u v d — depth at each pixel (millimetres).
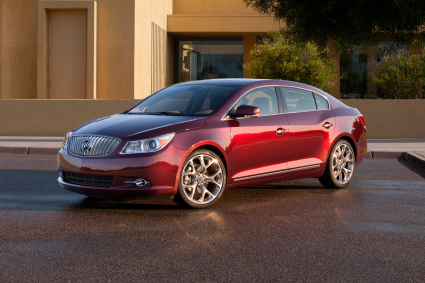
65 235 4586
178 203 5695
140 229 4824
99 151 5441
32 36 21422
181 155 5484
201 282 3422
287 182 7816
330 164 7117
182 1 28062
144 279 3469
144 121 5766
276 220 5258
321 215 5516
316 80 19469
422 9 9625
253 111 5918
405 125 15414
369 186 7496
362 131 7680
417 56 19578
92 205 5879
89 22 20062
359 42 11164
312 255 4062
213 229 4855
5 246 4219
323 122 7051
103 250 4137
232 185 6043
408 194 6832
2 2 21328
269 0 11406
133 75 20281
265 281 3455
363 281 3477
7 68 21438
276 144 6414
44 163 9891
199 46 26938
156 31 23438
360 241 4484
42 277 3494
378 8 9992
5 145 12500
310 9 10664
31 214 5391
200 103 6270
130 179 5324
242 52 26734
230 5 27953
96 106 15766
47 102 15836
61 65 20406
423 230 4891
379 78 21141
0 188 6969
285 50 19266
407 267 3791
